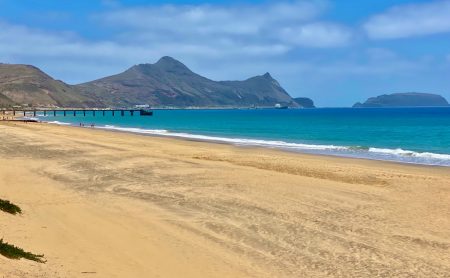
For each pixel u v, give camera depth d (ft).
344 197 59.98
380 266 34.78
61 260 31.71
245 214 49.78
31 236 36.83
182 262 34.19
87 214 47.65
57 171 78.43
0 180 65.77
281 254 37.06
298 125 331.16
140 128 282.56
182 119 491.31
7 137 151.23
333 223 46.80
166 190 62.85
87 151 110.73
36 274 26.73
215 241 39.96
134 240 39.01
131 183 68.08
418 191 65.31
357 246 39.52
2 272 24.86
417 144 163.63
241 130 263.08
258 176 75.66
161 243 38.63
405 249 38.96
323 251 38.04
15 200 51.70
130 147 126.52
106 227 42.70
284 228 44.60
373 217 49.62
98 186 65.26
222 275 31.96
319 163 99.09
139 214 48.88
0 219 39.96
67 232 39.93
